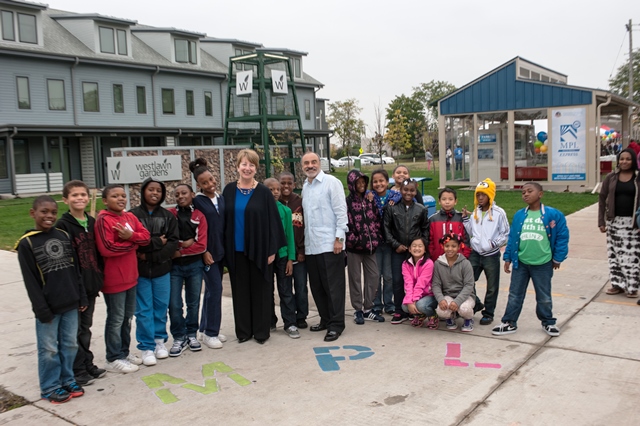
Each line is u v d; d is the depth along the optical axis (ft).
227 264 17.35
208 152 47.96
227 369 15.31
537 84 59.98
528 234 16.62
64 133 81.05
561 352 15.56
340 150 189.67
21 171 81.20
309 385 13.98
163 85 97.30
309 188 18.04
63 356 13.69
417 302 17.92
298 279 18.70
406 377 14.23
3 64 76.48
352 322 19.43
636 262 20.74
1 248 35.50
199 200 16.89
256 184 17.37
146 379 14.76
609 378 13.69
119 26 91.04
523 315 19.26
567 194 56.24
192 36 102.37
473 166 66.08
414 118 177.99
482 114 64.64
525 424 11.56
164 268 15.92
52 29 88.02
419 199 20.22
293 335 17.95
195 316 17.13
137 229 14.90
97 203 56.34
